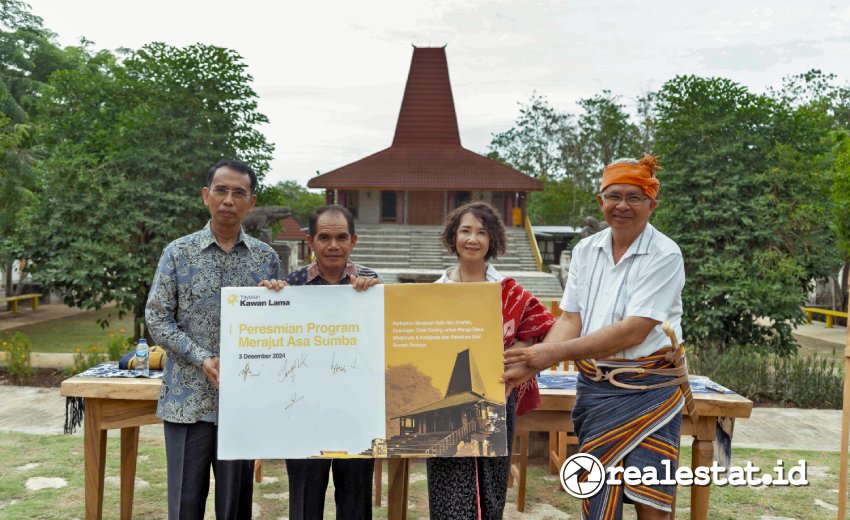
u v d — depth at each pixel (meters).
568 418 3.56
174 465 2.94
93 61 24.42
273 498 4.41
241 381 2.75
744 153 9.49
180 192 9.91
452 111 31.67
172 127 10.14
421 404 2.72
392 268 24.62
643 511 2.70
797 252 9.17
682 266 2.72
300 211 57.19
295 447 2.72
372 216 30.83
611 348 2.62
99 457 3.54
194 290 2.97
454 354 2.73
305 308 2.78
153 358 3.78
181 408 2.91
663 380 2.67
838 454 5.65
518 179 29.02
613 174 2.73
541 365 2.64
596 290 2.81
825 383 7.88
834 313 15.76
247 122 11.09
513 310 2.98
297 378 2.75
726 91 9.84
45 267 9.37
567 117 43.22
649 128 36.38
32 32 24.03
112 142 10.29
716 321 8.98
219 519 2.98
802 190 9.37
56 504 4.16
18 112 18.61
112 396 3.45
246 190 3.02
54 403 7.16
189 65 10.50
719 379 8.16
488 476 2.77
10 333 13.63
